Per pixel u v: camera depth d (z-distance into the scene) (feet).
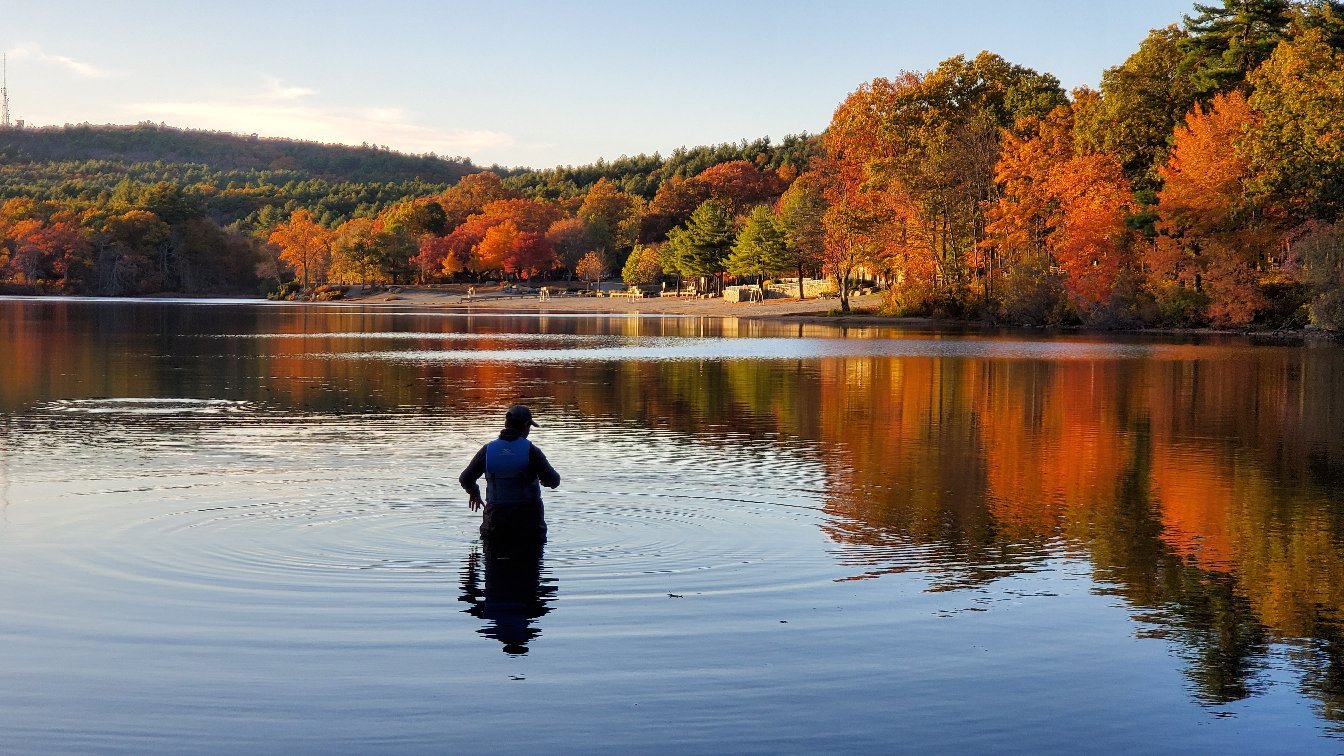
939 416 73.20
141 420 69.41
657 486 45.88
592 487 45.55
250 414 72.95
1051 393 89.76
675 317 311.68
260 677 23.29
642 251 546.26
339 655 24.62
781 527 37.93
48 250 576.61
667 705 21.88
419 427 66.33
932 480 47.98
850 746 20.06
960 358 134.72
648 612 27.86
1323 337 189.78
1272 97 200.85
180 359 127.95
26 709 21.57
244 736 20.39
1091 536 37.01
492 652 24.85
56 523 37.70
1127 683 23.20
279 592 29.35
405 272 618.03
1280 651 25.23
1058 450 57.62
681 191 647.97
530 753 19.67
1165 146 240.12
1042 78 296.30
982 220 271.69
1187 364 124.77
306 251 604.90
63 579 30.58
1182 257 216.33
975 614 27.89
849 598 29.22
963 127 274.36
